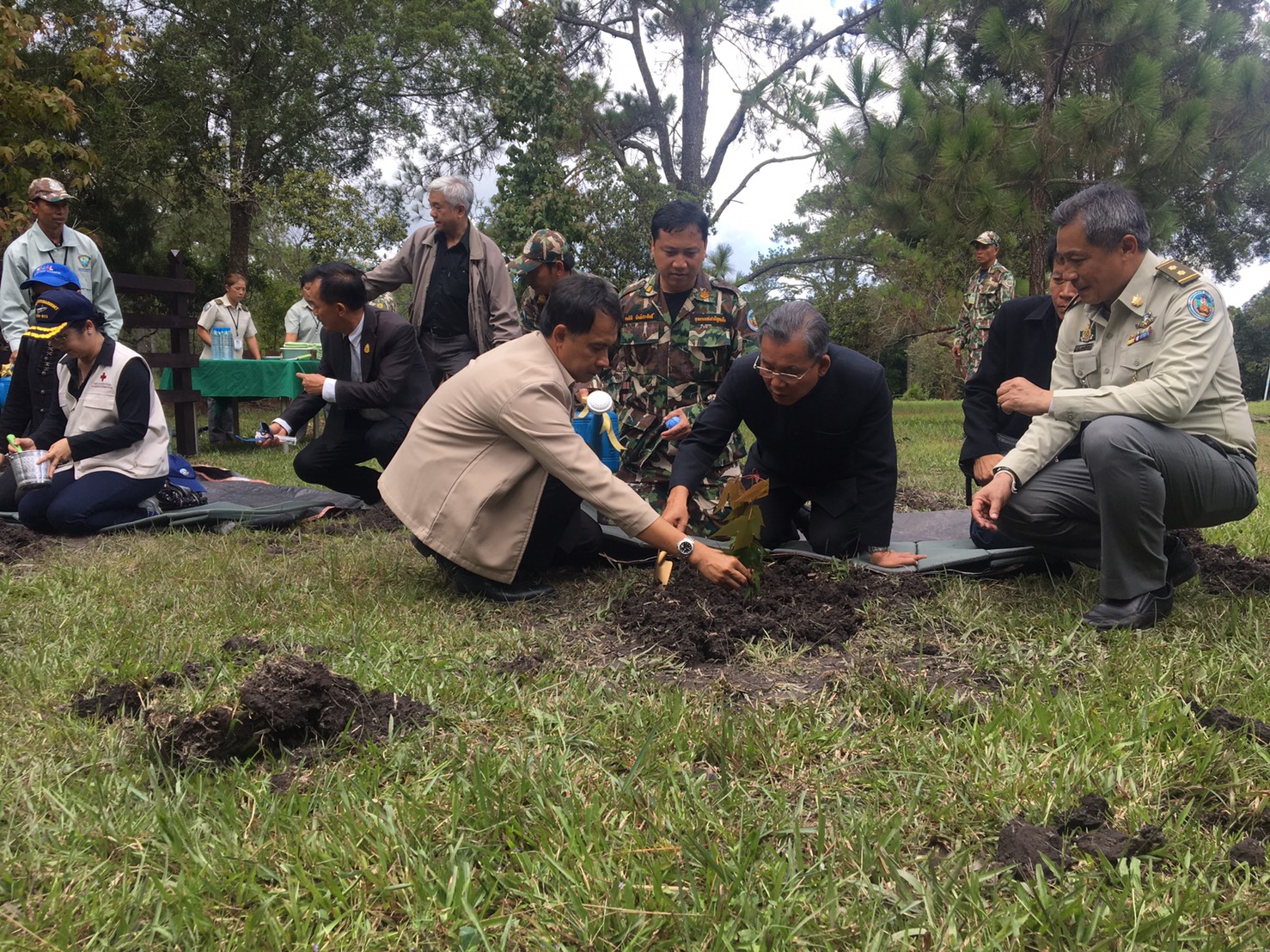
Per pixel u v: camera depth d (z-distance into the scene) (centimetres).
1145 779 220
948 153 1188
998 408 447
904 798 218
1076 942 167
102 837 200
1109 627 330
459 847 195
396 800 216
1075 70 1240
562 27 2053
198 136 1883
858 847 196
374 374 577
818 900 180
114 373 528
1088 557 371
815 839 203
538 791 215
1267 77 1197
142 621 346
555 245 551
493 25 2088
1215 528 518
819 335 365
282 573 424
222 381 1025
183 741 238
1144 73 1091
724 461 496
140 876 188
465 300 636
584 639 338
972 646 321
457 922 175
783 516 446
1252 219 1817
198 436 1292
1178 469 333
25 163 1302
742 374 405
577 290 364
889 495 407
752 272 2194
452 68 2034
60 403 545
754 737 246
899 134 1230
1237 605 345
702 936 171
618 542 445
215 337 1095
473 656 317
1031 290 1335
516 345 381
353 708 257
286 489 644
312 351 1059
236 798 220
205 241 2558
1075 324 374
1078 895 176
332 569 429
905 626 344
